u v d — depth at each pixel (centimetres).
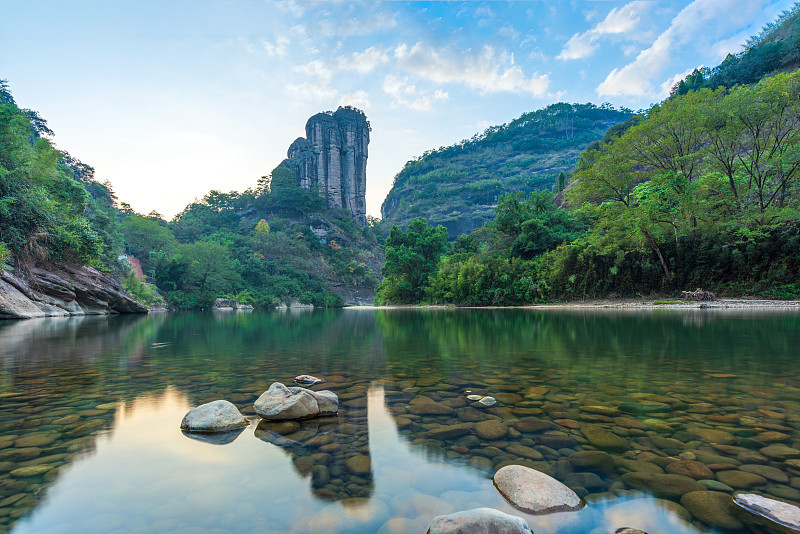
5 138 1988
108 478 181
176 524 143
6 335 933
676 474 178
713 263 2211
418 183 16688
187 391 351
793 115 2116
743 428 236
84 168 5888
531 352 588
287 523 144
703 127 2220
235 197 10819
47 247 2038
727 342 646
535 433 235
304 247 8050
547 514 148
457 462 197
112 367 479
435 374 421
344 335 983
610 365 458
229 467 193
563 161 14700
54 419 269
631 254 2522
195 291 5244
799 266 1928
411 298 4612
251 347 706
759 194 2203
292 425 259
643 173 2586
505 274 3141
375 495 165
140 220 5500
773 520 137
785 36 5491
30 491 168
